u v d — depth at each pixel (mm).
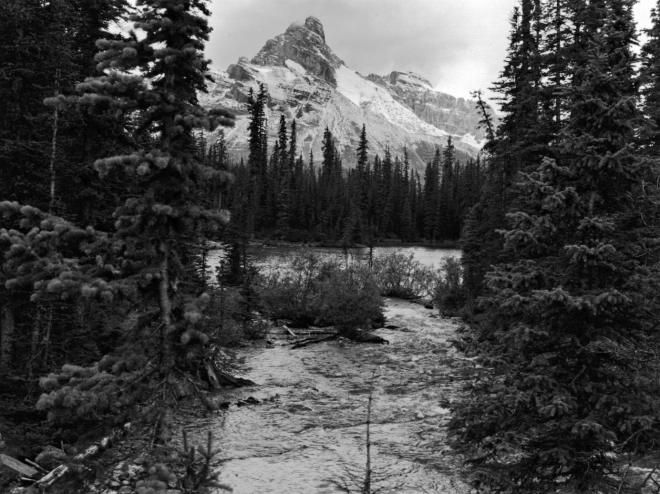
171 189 5117
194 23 5254
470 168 120938
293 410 13867
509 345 8031
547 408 6641
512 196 22141
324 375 17594
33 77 13867
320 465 10281
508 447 7234
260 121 78062
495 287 8008
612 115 7379
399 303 34875
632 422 6504
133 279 4867
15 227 12617
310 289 26359
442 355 20438
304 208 90938
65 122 13648
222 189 5613
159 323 5137
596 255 7113
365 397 15109
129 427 5004
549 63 20719
